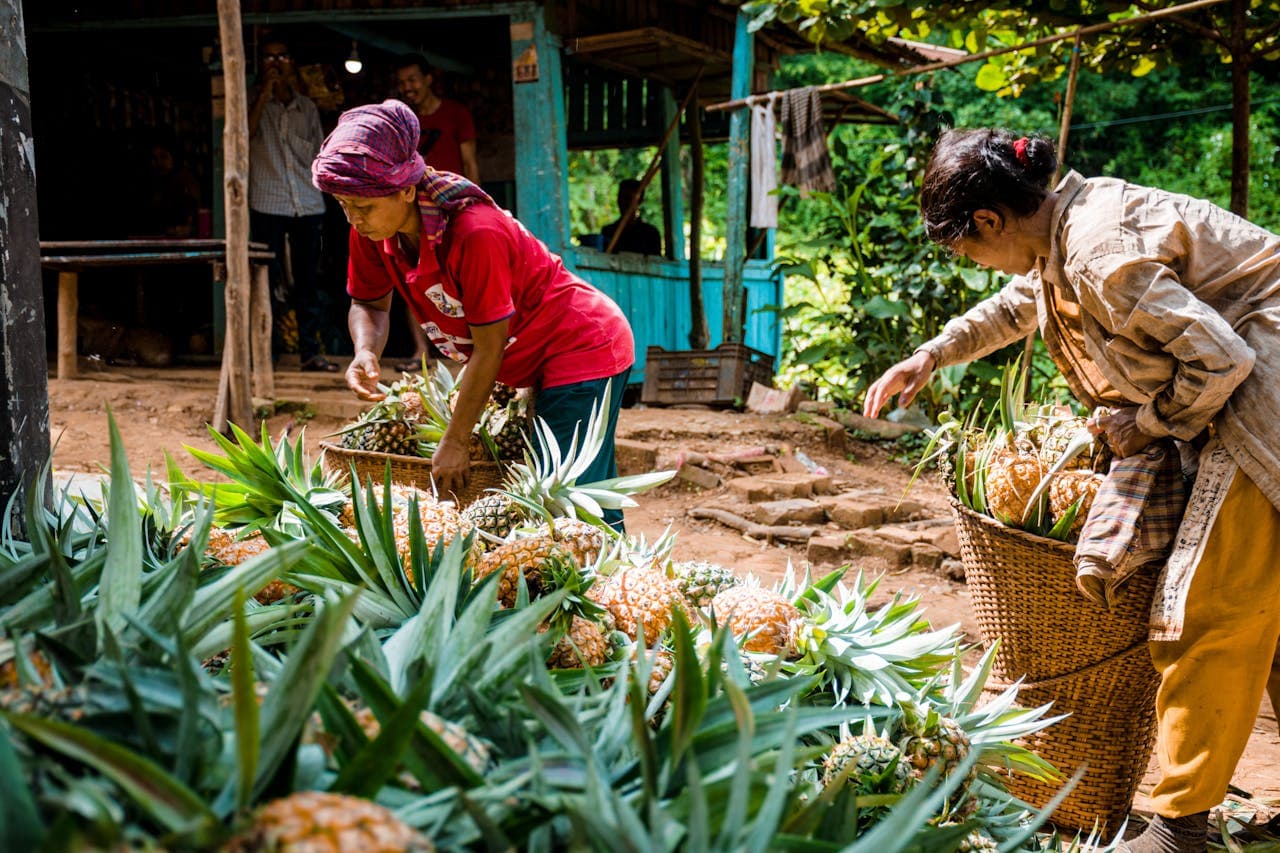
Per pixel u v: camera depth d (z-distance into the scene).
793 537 5.94
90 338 9.48
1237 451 2.37
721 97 12.26
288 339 9.52
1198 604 2.42
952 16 7.15
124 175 10.83
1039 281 2.71
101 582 1.26
